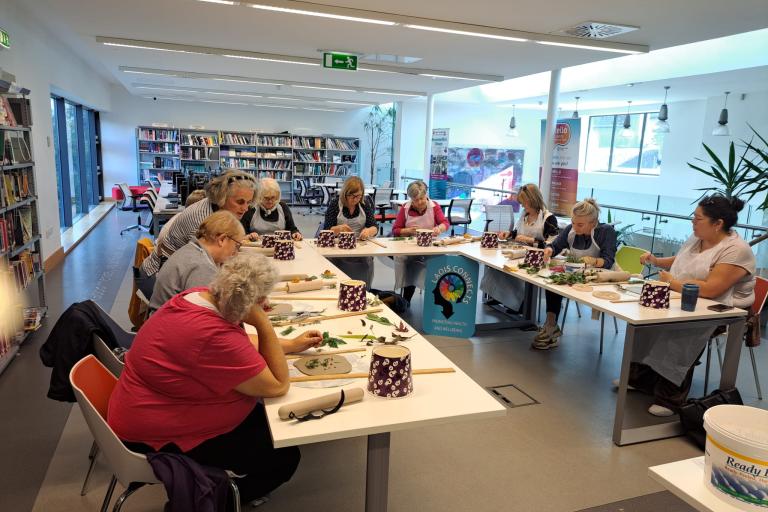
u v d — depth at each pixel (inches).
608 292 123.1
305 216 496.1
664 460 107.0
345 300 99.5
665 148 483.2
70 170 394.6
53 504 87.1
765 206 197.5
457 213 416.5
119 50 296.8
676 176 471.5
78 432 110.0
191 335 60.6
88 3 201.9
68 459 100.3
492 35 216.7
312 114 623.5
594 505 92.0
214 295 63.4
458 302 173.3
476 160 620.1
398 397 66.5
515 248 171.3
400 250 164.6
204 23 226.7
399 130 535.8
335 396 62.6
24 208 170.2
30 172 172.1
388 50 270.4
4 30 185.8
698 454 109.6
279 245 141.5
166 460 59.9
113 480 73.5
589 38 228.4
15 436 107.9
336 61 279.4
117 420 64.5
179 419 63.9
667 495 95.2
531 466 103.3
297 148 600.4
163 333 62.1
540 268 146.6
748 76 320.8
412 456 105.4
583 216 154.9
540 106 592.4
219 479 61.7
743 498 42.6
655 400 128.7
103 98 492.7
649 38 223.0
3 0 191.6
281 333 86.1
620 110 536.7
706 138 432.8
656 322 105.7
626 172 540.1
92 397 69.9
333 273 127.3
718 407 47.9
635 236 255.4
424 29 219.3
